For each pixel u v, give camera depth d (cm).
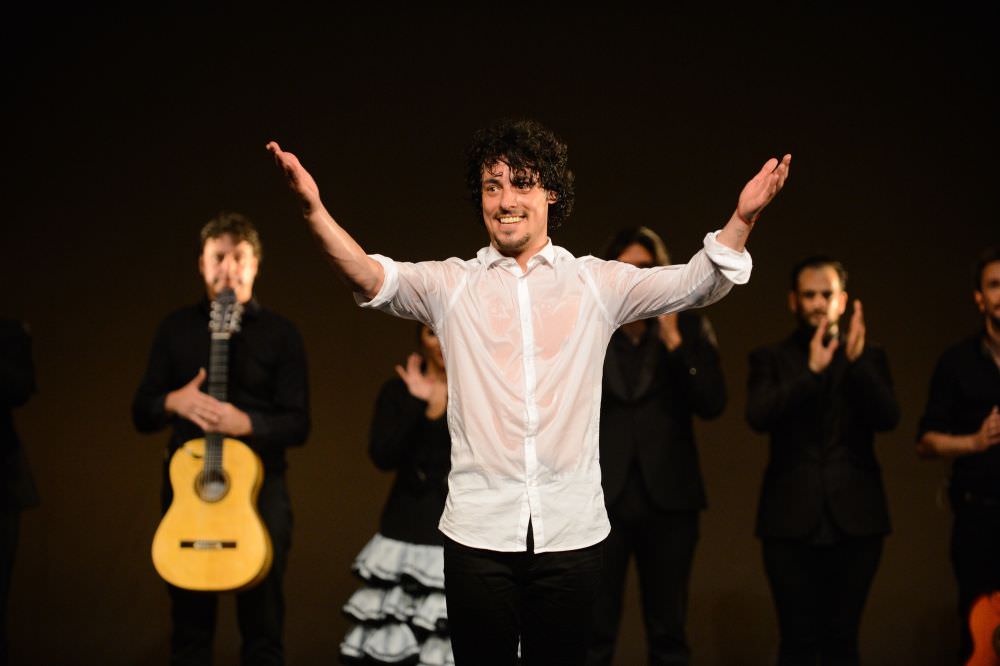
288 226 1727
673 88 1697
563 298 740
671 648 1274
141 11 1747
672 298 736
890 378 1320
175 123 1744
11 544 1293
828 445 1273
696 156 1692
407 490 1259
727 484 1659
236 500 1213
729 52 1692
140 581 1681
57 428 1722
